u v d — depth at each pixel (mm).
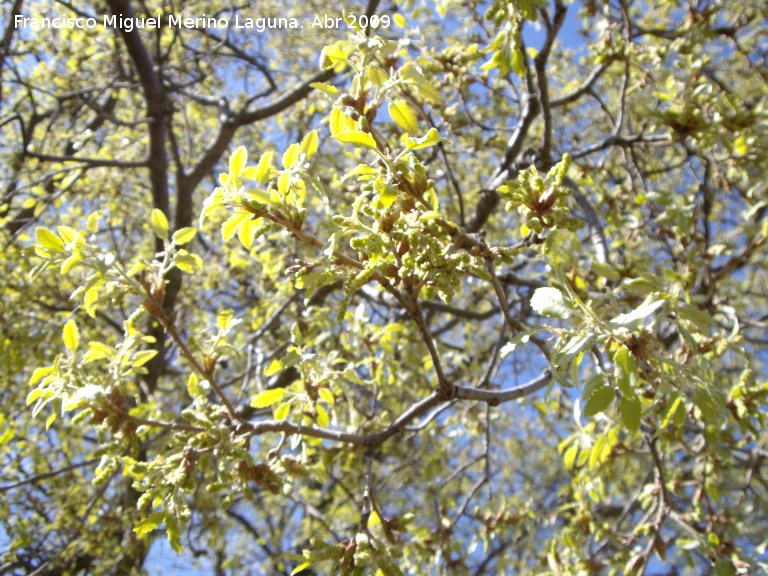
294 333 2691
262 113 6680
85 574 6219
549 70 6086
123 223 6371
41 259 2418
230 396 6344
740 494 4496
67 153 7500
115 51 6703
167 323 2449
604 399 2000
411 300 2221
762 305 6879
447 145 4746
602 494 3938
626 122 6258
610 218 4156
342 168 6438
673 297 2312
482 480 4441
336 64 2264
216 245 6727
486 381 4125
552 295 2133
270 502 8016
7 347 4430
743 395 3094
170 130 6270
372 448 2715
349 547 2295
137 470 2314
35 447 5410
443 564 4094
